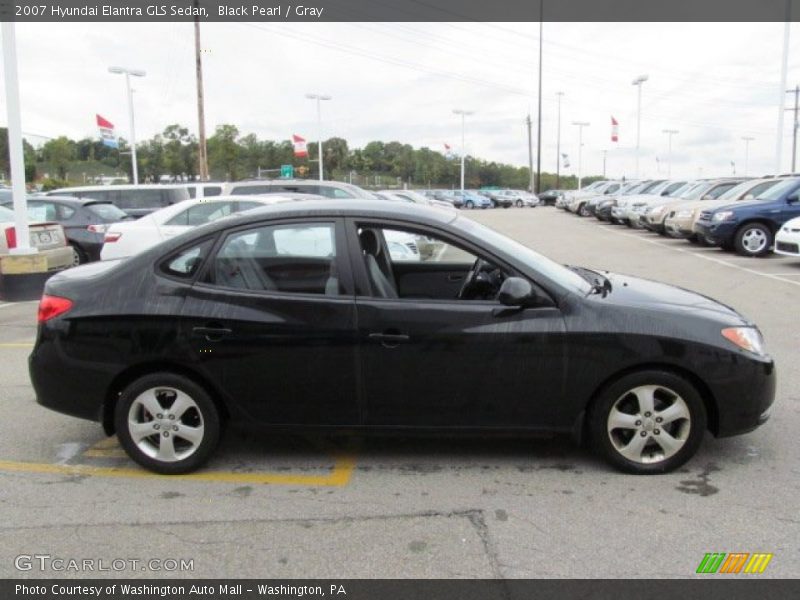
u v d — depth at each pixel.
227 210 10.75
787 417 4.96
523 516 3.59
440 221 4.18
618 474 4.07
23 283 9.62
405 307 3.97
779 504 3.68
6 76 9.23
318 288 4.03
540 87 55.97
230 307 4.01
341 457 4.41
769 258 14.39
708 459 4.26
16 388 5.97
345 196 15.27
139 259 4.20
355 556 3.23
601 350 3.90
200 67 28.03
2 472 4.25
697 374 3.93
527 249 4.59
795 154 55.38
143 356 4.05
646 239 19.80
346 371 3.99
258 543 3.37
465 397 4.00
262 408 4.08
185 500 3.84
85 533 3.48
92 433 4.91
